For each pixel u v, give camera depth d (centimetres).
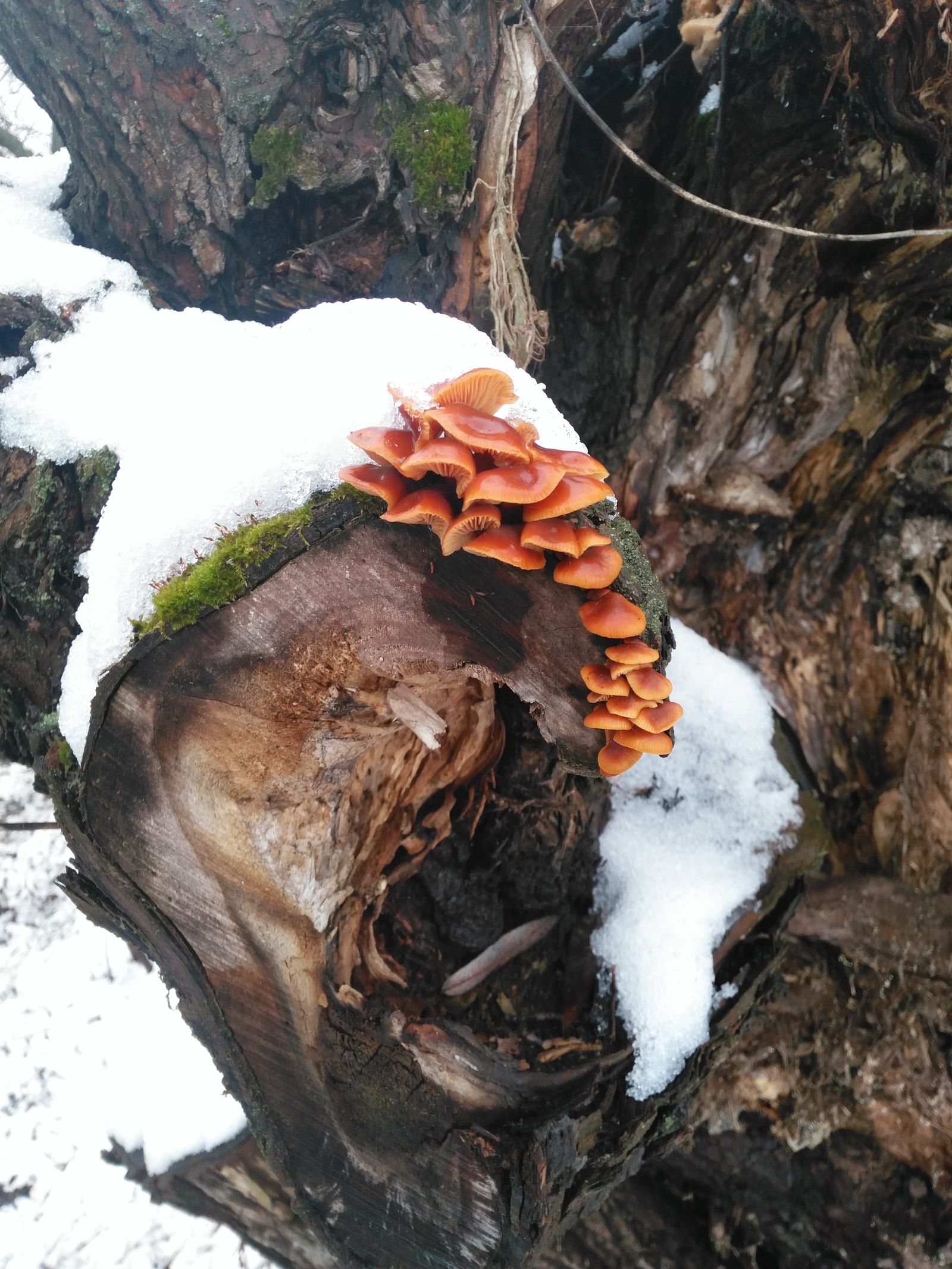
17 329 57
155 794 44
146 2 56
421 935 58
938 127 52
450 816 58
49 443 51
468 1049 49
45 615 50
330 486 39
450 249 62
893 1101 67
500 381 37
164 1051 85
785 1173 69
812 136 61
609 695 39
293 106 59
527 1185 45
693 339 70
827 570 76
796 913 70
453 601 40
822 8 51
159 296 65
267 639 41
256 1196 71
